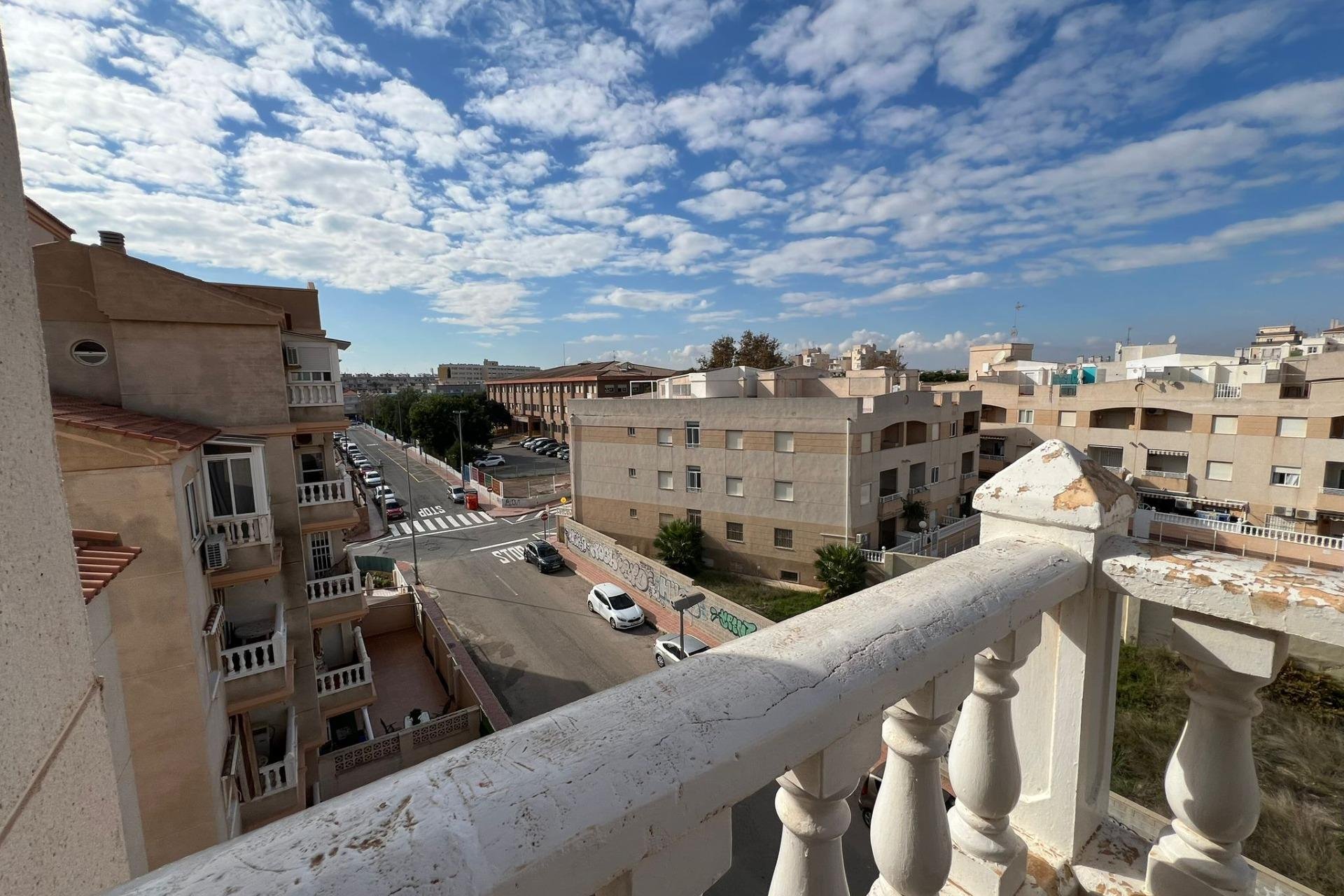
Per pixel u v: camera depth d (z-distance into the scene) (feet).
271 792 33.35
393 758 46.19
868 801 29.66
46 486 5.15
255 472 33.27
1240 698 5.32
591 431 98.58
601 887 2.43
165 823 24.72
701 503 88.28
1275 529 81.76
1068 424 111.75
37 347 5.16
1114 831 6.53
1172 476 97.30
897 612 4.12
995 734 5.35
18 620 4.56
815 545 79.51
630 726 2.76
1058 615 6.06
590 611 76.28
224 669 31.24
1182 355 134.00
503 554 99.91
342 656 49.21
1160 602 5.37
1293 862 31.63
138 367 31.40
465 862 2.06
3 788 4.20
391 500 123.24
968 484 104.53
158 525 24.31
